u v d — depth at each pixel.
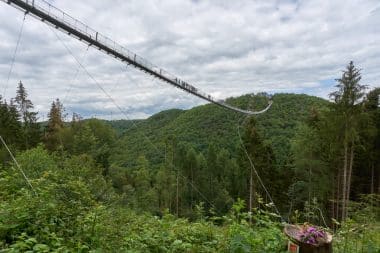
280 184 33.44
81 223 4.44
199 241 4.64
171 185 48.56
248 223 4.73
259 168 33.75
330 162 32.38
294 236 3.91
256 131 36.59
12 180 7.15
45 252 3.48
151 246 4.25
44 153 19.02
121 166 55.91
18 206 4.59
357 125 28.06
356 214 4.62
